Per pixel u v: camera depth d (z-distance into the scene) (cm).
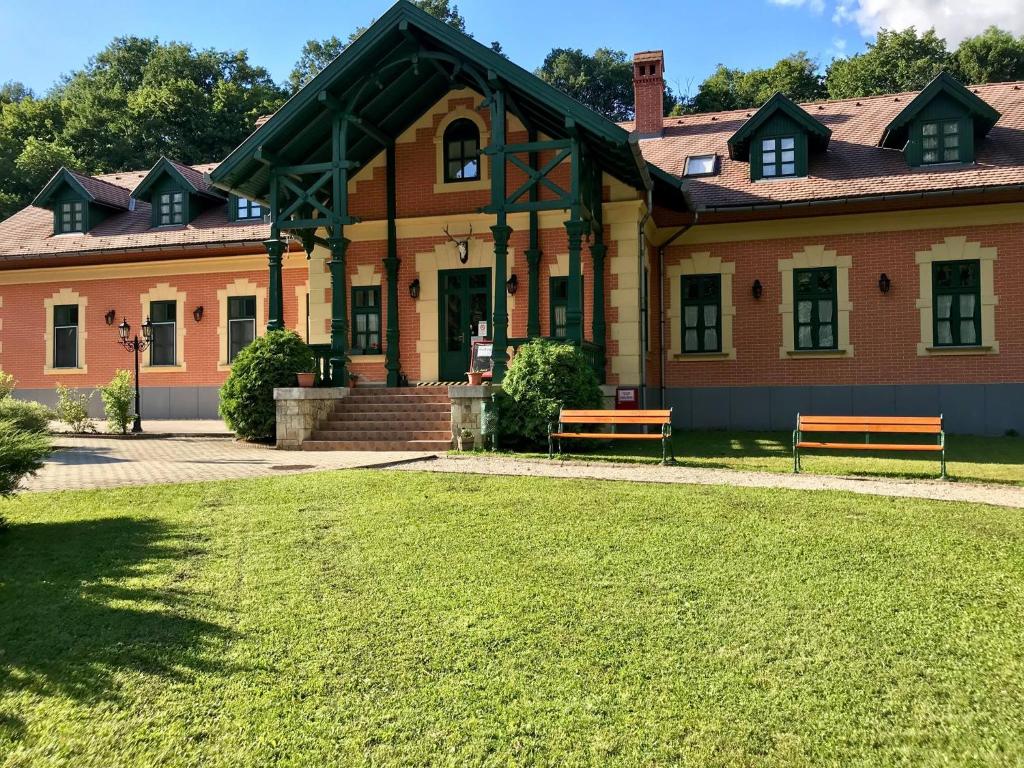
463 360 1599
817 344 1653
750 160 1711
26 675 409
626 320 1505
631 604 504
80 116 3731
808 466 1040
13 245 2130
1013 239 1533
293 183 1478
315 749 343
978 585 536
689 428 1702
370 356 1630
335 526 696
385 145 1609
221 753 340
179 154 3750
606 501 780
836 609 495
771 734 353
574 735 353
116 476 968
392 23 1301
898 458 1156
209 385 1992
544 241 1562
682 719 366
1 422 717
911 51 3938
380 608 500
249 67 5022
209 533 676
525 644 445
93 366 2058
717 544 630
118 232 2102
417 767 330
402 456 1148
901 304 1594
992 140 1642
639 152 1252
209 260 1995
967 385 1558
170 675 410
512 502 779
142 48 5034
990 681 403
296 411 1287
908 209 1575
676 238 1711
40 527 703
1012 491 850
